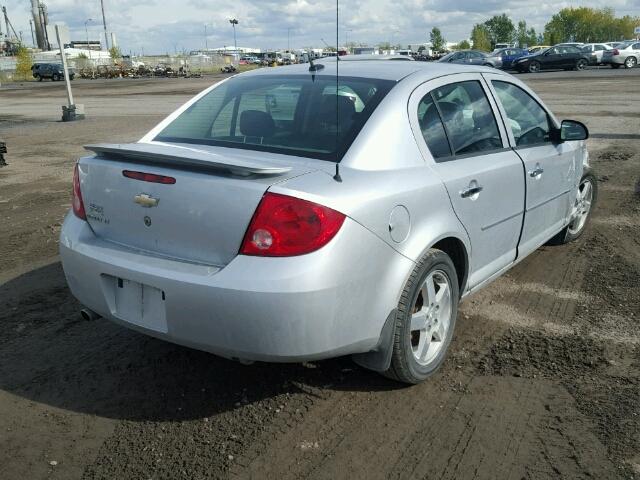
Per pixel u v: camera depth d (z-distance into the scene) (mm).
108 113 21188
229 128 3531
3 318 4281
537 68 39406
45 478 2678
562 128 4688
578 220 5734
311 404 3211
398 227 2998
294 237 2658
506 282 4859
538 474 2682
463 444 2887
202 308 2732
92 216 3270
